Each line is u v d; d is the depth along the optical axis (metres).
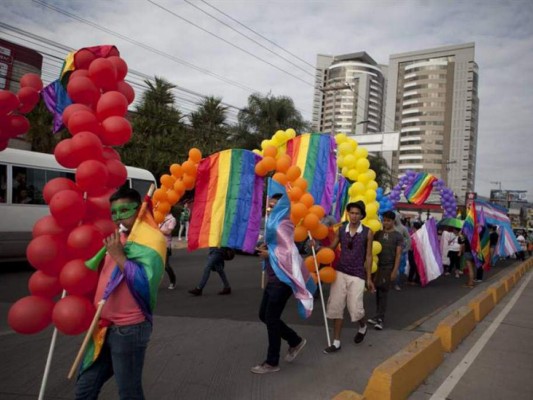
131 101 4.30
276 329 4.73
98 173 3.35
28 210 11.03
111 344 2.81
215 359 5.06
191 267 13.12
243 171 7.37
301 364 5.04
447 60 109.88
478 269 14.68
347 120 82.88
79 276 2.98
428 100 109.06
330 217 7.90
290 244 4.82
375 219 8.08
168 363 4.87
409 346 5.05
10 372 4.41
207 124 29.11
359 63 97.12
